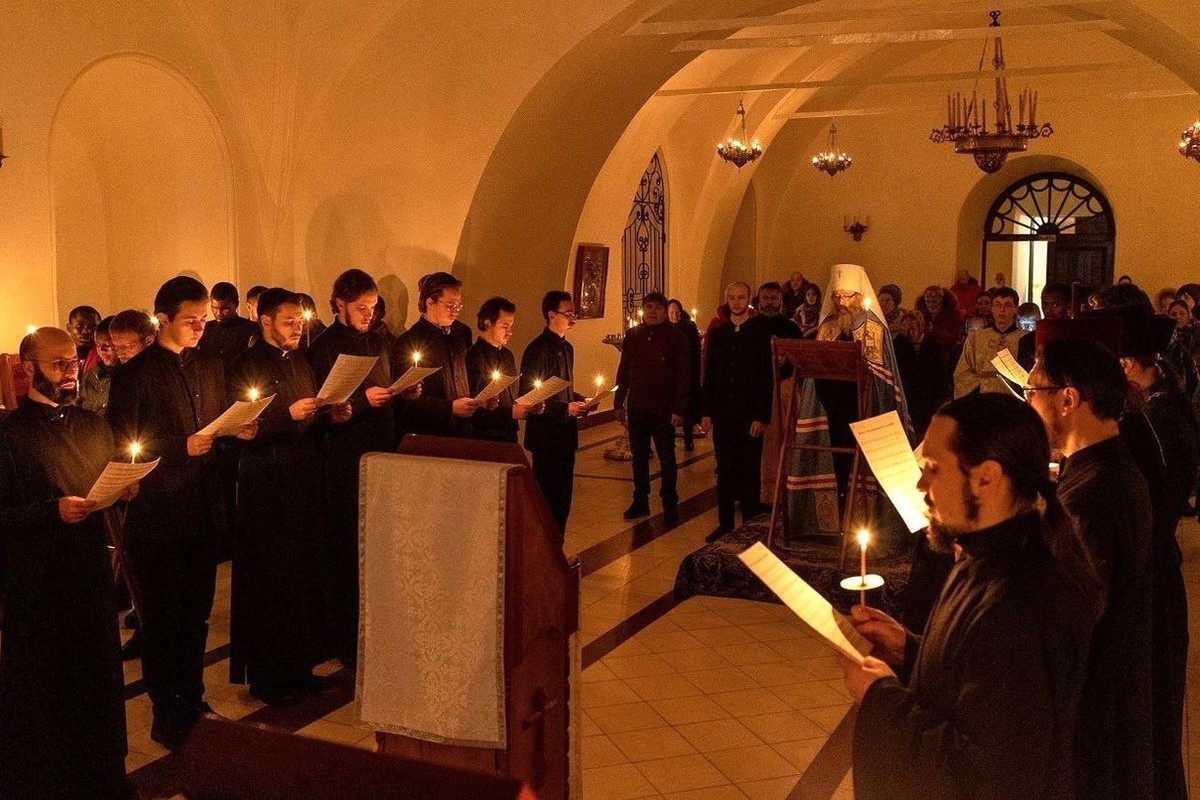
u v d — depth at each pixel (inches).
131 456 194.2
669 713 218.4
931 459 91.4
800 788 187.2
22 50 323.9
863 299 295.3
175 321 199.2
